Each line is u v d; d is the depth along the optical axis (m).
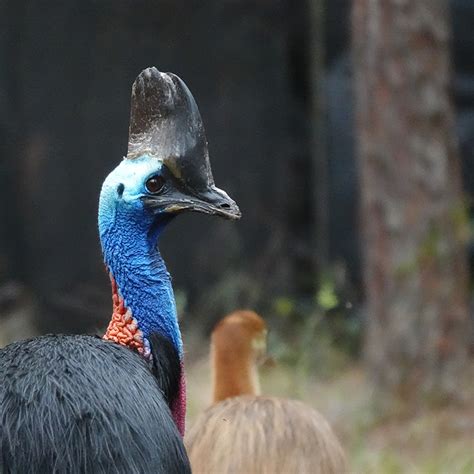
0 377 4.42
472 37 17.27
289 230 17.47
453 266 12.70
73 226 16.34
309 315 15.95
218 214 4.82
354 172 16.66
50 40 16.30
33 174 16.36
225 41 16.75
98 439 4.30
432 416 12.30
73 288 16.31
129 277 4.90
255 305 16.28
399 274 12.62
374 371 12.83
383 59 12.59
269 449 7.08
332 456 7.23
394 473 10.75
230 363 8.40
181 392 4.96
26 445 4.27
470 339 14.15
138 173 4.86
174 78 4.92
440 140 12.64
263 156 17.02
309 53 17.89
